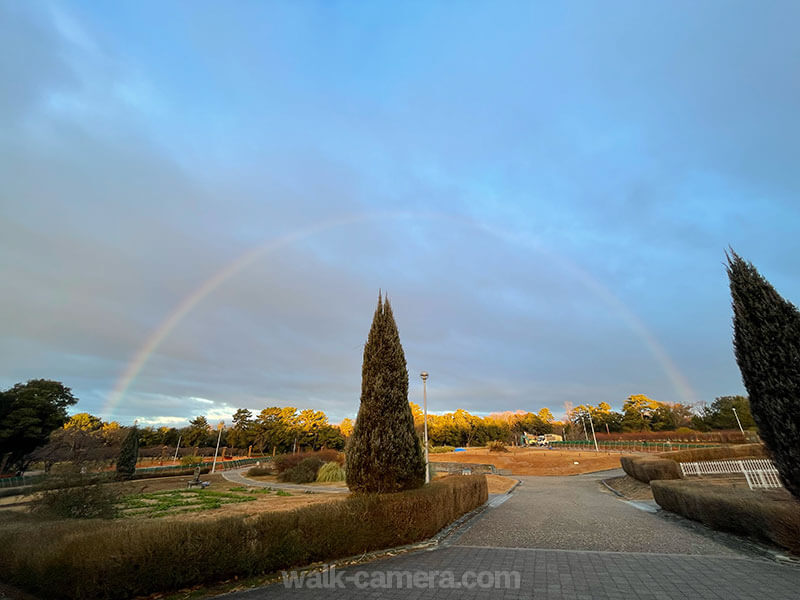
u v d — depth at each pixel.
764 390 6.95
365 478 8.77
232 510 16.00
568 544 8.02
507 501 16.73
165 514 14.91
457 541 8.55
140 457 68.00
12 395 36.16
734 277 7.73
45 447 34.38
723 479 14.04
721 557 6.56
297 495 22.59
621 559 6.64
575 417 90.50
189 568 5.41
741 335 7.47
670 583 5.29
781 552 6.32
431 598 5.02
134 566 5.08
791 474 6.52
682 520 10.16
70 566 4.89
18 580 5.20
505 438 81.50
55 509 9.77
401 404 9.38
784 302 6.93
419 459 9.51
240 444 79.38
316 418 86.25
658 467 18.55
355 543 6.93
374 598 5.06
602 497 18.08
